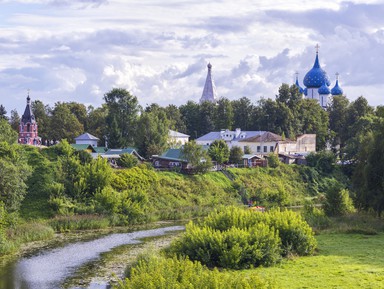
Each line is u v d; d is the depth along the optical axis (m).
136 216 122.94
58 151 143.62
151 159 190.38
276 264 65.44
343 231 89.94
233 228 69.12
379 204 102.12
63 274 71.38
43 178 127.62
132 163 161.25
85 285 65.50
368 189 104.88
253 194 167.25
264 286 40.81
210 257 66.12
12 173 98.75
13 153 113.00
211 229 72.38
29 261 79.69
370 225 95.25
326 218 100.38
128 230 111.12
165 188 150.88
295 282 55.38
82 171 130.50
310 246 71.44
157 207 137.50
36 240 97.81
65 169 133.75
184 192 153.75
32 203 119.25
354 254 70.25
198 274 43.34
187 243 68.44
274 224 73.81
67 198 123.50
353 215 106.19
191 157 172.12
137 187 143.38
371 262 64.75
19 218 111.75
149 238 100.44
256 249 65.25
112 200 121.56
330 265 63.59
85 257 82.19
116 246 91.75
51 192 122.50
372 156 105.31
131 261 76.00
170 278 40.81
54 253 85.56
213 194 160.38
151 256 66.56
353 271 59.84
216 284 39.66
